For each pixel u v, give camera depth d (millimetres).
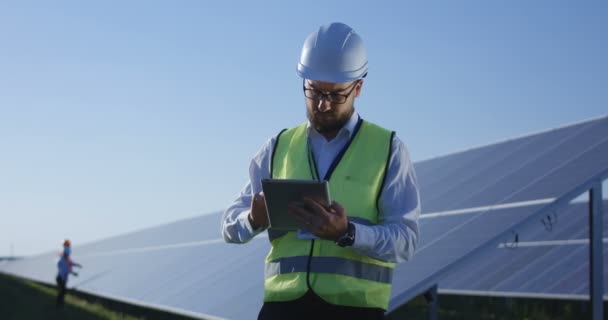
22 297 23438
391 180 3621
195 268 14812
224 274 12516
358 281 3555
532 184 9102
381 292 3594
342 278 3533
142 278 17562
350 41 3600
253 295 10070
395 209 3621
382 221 3654
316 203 3303
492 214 8859
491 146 12078
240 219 3764
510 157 10930
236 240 3846
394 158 3637
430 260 8289
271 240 3760
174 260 17484
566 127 10500
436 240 9086
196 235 20156
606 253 14398
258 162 3938
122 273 20578
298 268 3592
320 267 3555
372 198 3615
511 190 9406
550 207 7992
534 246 14164
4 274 45469
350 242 3371
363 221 3594
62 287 19656
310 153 3727
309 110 3645
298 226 3486
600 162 8312
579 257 13188
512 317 16484
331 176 3631
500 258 14406
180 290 13508
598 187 8047
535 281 13078
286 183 3297
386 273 3650
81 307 20156
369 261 3592
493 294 13102
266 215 3598
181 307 11969
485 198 9695
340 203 3592
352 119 3695
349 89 3561
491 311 17734
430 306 8430
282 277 3650
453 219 9703
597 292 7910
